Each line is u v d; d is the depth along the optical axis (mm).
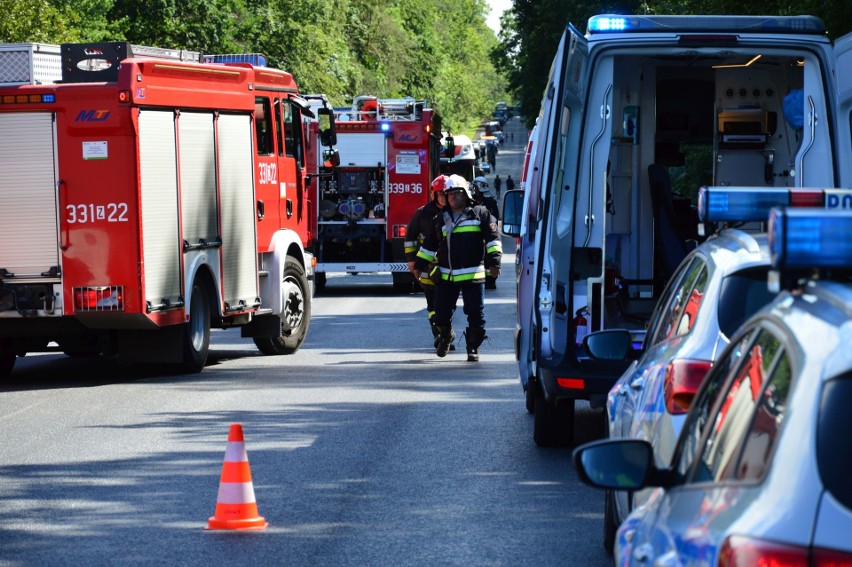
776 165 28172
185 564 16047
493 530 17656
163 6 122812
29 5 87812
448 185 36281
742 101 27938
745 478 7156
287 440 24672
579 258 22641
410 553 16453
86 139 32344
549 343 22500
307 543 17031
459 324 47938
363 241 67500
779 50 22438
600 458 9008
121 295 32281
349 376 34031
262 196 38406
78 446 24250
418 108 67062
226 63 39031
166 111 33562
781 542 6316
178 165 33969
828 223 6902
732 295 13641
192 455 23281
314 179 67125
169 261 33406
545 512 18734
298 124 41938
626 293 26469
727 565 6508
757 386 7660
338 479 21109
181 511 18969
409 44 187750
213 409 28531
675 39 22172
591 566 15758
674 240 26547
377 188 67250
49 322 33156
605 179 22484
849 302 6941
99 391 31750
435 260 37094
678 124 28891
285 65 135750
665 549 7801
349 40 176375
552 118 22344
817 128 22656
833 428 6492
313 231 67250
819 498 6355
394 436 25000
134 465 22406
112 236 32312
